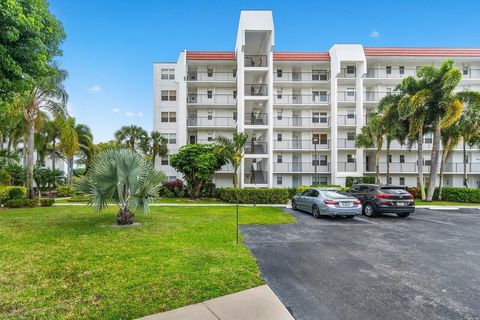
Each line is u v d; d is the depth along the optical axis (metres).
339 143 28.27
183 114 26.92
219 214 13.07
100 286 4.41
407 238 8.50
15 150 27.81
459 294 4.43
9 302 3.86
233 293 4.28
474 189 20.53
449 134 22.00
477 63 28.75
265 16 24.61
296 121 28.78
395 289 4.61
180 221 10.70
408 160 29.00
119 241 7.31
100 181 9.24
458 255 6.67
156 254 6.14
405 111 20.75
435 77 20.58
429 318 3.67
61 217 11.50
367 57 27.84
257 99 24.70
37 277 4.77
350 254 6.70
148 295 4.11
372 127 23.44
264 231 9.37
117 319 3.45
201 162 21.11
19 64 9.12
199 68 29.11
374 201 12.76
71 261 5.62
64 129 21.17
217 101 28.67
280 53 27.72
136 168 9.56
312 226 10.38
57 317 3.47
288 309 3.87
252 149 25.45
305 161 28.72
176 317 3.53
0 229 8.84
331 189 13.36
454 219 12.67
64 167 44.28
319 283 4.84
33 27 8.59
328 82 27.89
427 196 21.73
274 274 5.28
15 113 17.14
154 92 30.31
